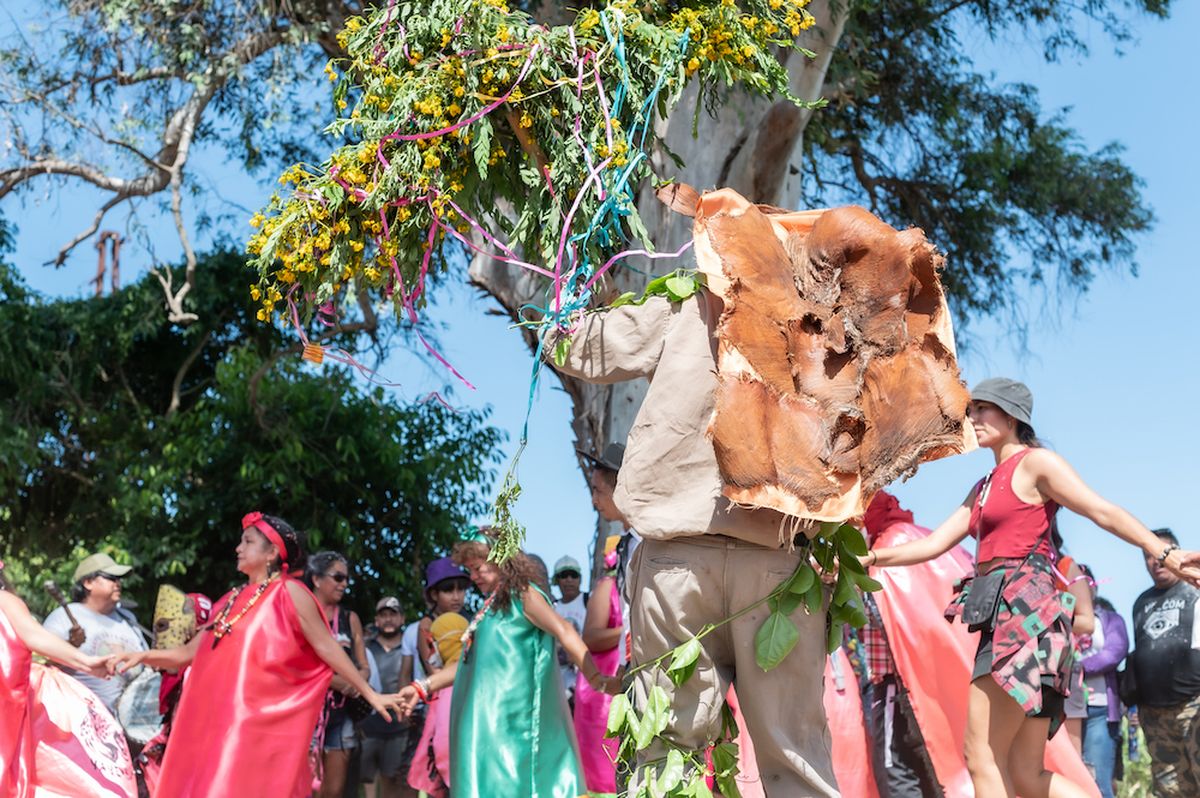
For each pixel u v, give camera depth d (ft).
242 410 62.44
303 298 15.17
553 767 20.57
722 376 11.16
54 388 66.80
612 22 13.96
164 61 47.21
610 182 13.23
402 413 65.67
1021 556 15.71
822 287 11.84
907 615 20.52
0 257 68.85
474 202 14.70
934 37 56.39
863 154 59.41
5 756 19.95
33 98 47.80
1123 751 30.63
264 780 20.86
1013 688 15.15
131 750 26.09
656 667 12.10
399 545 64.64
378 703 21.88
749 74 14.79
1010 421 16.44
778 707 11.94
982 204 60.03
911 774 20.90
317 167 14.58
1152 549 15.08
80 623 26.27
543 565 21.12
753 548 11.79
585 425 40.83
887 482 11.19
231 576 63.21
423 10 14.29
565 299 12.69
